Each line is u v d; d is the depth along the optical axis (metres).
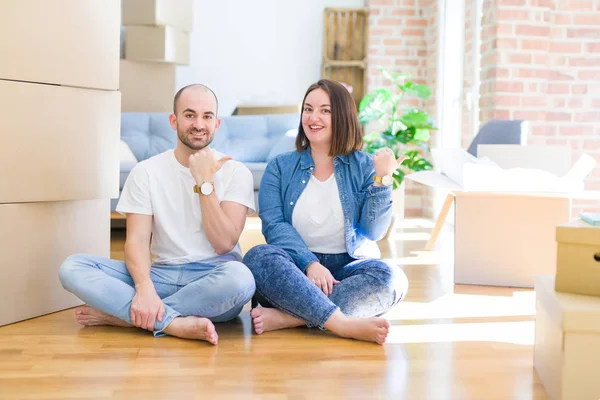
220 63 6.88
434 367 2.03
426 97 5.68
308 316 2.34
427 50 6.72
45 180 2.54
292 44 6.91
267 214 2.57
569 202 3.18
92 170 2.72
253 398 1.76
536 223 3.22
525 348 2.24
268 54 6.90
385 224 2.52
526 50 4.82
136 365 2.01
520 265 3.24
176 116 2.46
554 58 4.88
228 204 2.48
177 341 2.27
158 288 2.45
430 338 2.34
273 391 1.81
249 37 6.88
